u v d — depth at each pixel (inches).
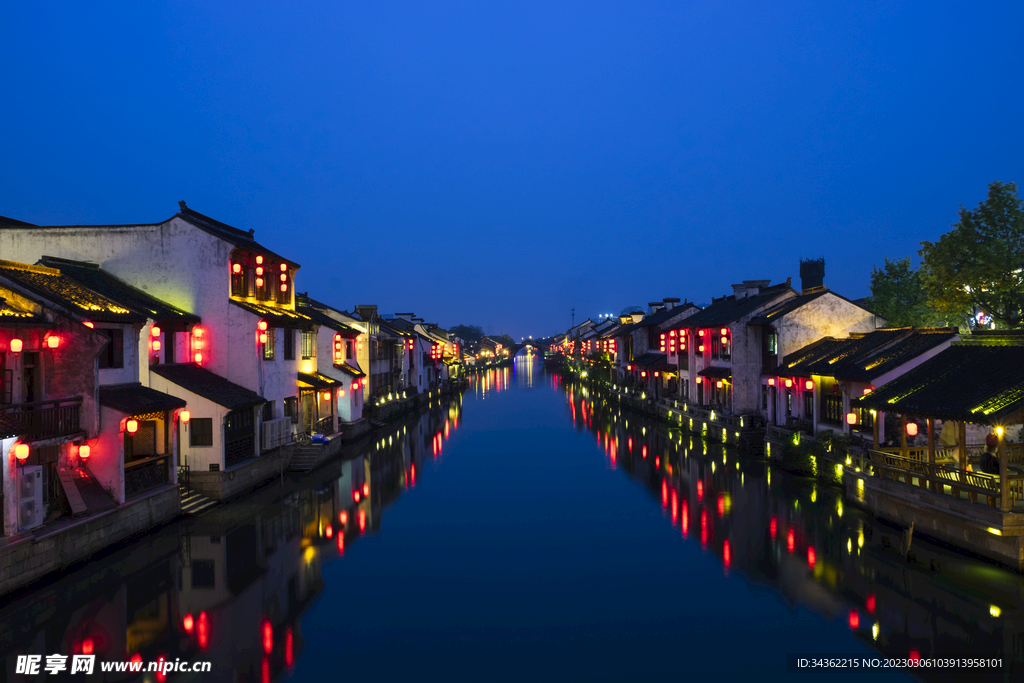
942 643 486.3
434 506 946.1
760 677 439.8
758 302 1603.1
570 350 5541.3
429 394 2755.9
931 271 1097.4
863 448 929.5
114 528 704.4
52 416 647.1
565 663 462.6
